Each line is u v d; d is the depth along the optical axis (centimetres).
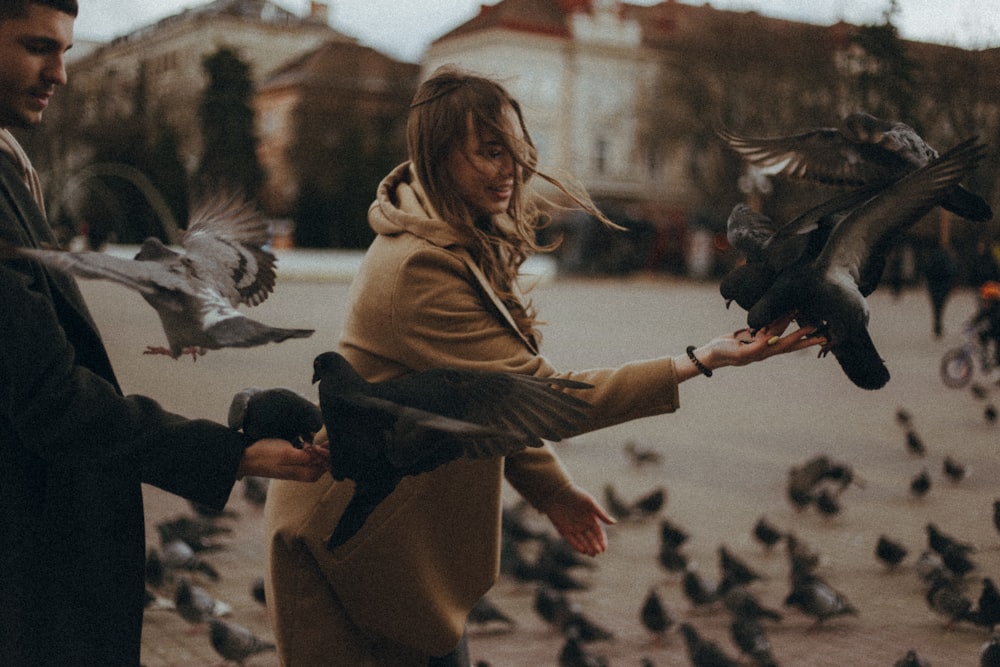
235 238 205
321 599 278
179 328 181
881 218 202
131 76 6650
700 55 4981
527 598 706
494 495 279
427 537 273
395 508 270
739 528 853
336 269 4366
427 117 272
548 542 742
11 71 202
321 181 6194
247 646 553
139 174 5734
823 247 208
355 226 6112
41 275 202
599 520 320
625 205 6569
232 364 1695
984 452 1139
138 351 1752
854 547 801
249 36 8606
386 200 283
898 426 1300
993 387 1630
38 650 204
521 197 288
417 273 265
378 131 6550
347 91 6969
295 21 8825
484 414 181
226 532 727
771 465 1080
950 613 621
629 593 705
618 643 617
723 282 219
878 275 210
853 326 204
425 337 264
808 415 1393
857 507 915
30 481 205
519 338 273
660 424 1321
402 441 180
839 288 202
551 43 6538
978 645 603
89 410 198
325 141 6338
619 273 5616
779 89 4291
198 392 1398
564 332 2395
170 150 5975
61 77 209
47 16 202
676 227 5853
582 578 738
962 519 871
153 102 6266
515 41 6456
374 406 172
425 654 283
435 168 273
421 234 271
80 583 209
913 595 694
